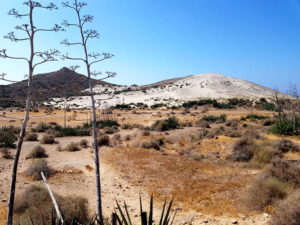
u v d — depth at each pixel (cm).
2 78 546
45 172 1571
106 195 1288
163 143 2770
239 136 2714
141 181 1485
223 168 1778
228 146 2306
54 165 1828
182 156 2161
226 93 12150
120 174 1630
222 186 1342
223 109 7681
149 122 4934
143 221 472
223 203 1120
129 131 3881
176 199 1199
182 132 3381
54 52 573
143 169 1731
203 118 4869
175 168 1748
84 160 2009
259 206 1027
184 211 1059
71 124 4725
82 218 872
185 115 5950
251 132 2723
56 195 984
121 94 12481
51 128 3906
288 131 2802
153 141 2572
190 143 2716
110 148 2470
